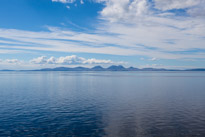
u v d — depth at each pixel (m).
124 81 126.56
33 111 37.44
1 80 138.62
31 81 127.94
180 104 44.06
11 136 24.06
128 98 53.09
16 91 69.62
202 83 105.94
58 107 41.09
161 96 56.66
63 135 24.41
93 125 28.38
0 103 45.81
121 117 32.91
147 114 34.94
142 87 84.12
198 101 47.97
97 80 139.50
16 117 32.84
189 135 24.30
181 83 106.56
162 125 28.33
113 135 24.39
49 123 29.38
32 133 25.12
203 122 29.73
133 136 24.02
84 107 41.16
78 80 140.50
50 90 73.06
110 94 61.47
